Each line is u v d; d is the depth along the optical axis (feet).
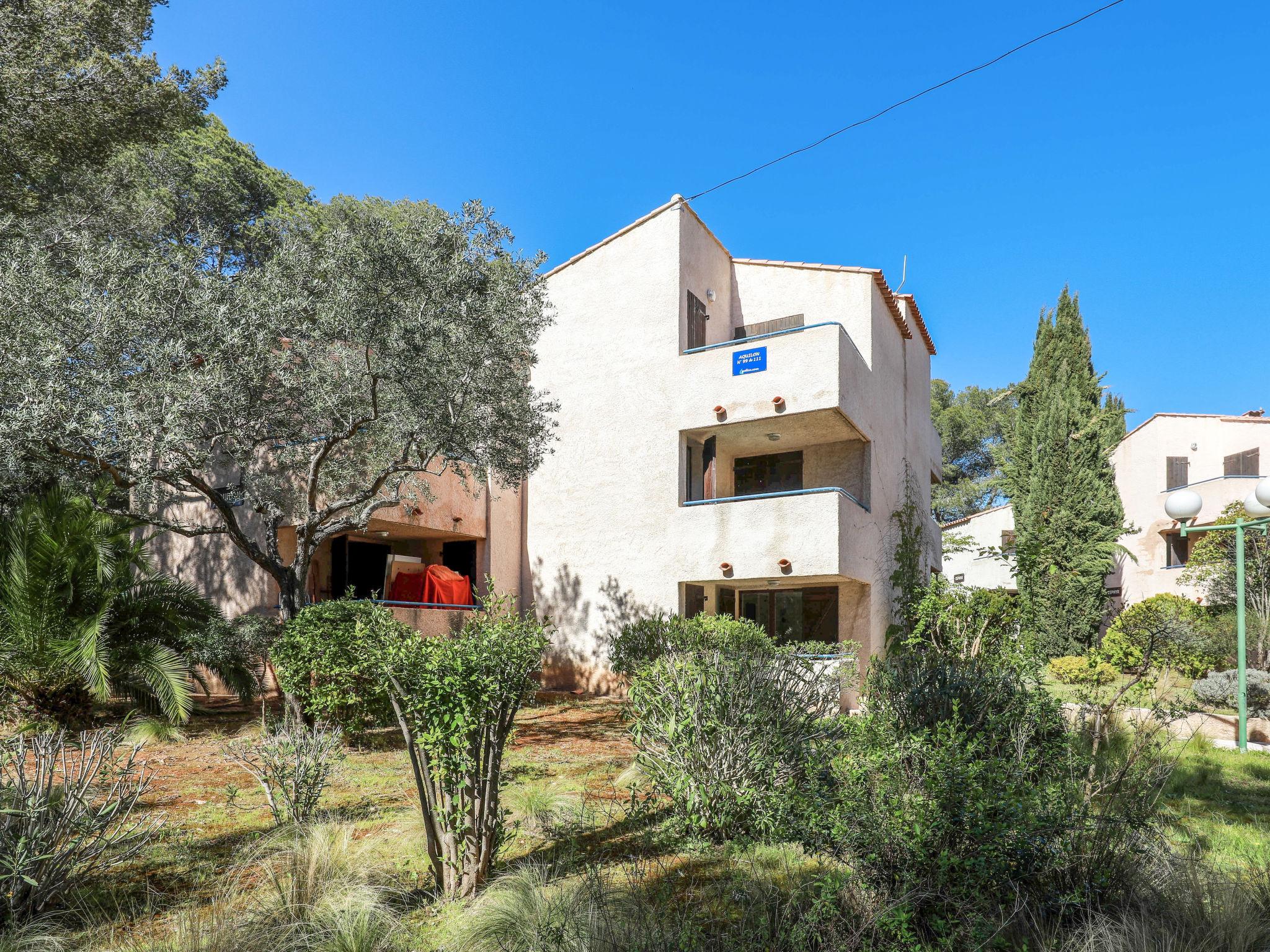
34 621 35.06
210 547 55.11
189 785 26.81
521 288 42.29
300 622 37.01
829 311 59.62
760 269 62.90
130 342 33.81
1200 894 15.17
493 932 14.38
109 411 32.27
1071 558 88.22
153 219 63.16
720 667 23.20
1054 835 15.55
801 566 48.57
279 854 18.40
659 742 23.18
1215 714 47.14
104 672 34.19
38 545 35.35
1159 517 95.45
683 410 54.13
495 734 17.93
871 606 54.80
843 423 51.96
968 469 161.27
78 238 39.78
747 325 62.80
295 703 36.63
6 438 30.91
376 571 61.82
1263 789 28.60
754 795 20.49
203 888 17.21
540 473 61.62
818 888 15.56
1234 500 87.61
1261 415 103.35
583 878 16.75
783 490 59.98
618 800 25.17
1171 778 27.61
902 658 25.45
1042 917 14.32
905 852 15.12
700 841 20.33
